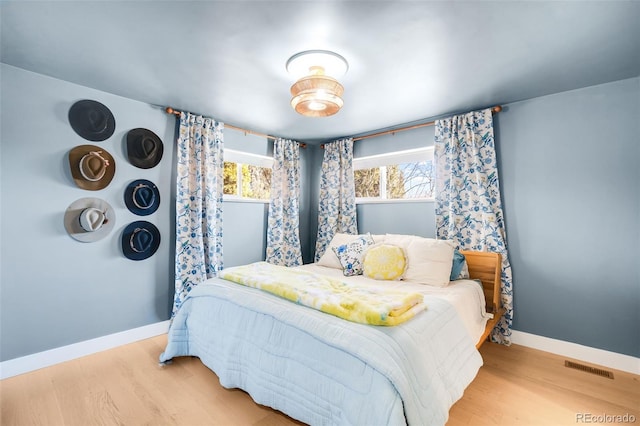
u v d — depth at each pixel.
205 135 2.99
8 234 2.02
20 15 1.46
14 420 1.56
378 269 2.54
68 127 2.24
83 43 1.73
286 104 2.67
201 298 2.08
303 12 1.43
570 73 2.06
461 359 1.55
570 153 2.34
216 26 1.55
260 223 3.65
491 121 2.64
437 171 2.94
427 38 1.65
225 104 2.68
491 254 2.52
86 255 2.34
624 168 2.14
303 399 1.38
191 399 1.74
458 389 1.41
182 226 2.79
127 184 2.55
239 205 3.43
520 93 2.41
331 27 1.55
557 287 2.38
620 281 2.14
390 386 1.13
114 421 1.56
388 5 1.38
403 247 2.69
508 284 2.54
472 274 2.61
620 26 1.54
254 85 2.28
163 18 1.49
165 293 2.80
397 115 2.94
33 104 2.10
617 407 1.69
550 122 2.43
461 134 2.80
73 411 1.64
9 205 2.02
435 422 1.19
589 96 2.27
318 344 1.38
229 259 3.32
